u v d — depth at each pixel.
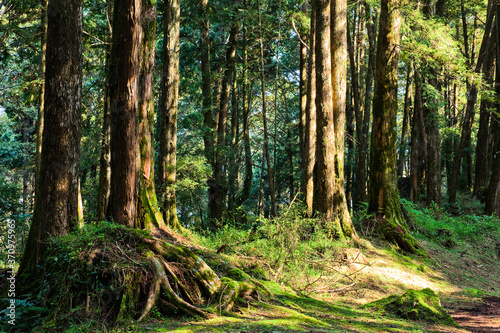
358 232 13.73
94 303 5.97
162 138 13.97
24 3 15.64
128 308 5.88
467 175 33.56
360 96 28.58
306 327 5.67
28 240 7.18
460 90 23.94
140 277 6.18
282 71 31.64
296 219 11.16
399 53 14.84
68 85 7.18
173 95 14.13
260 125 34.75
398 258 12.38
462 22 30.91
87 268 6.16
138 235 6.79
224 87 23.31
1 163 29.94
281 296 7.47
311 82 16.12
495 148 21.80
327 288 9.41
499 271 14.42
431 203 21.53
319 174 12.59
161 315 6.04
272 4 22.11
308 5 22.50
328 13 12.34
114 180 7.94
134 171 7.95
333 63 12.86
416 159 24.70
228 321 5.81
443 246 15.65
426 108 22.62
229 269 7.75
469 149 30.73
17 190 20.58
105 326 5.58
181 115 21.80
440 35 14.68
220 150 21.08
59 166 7.11
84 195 21.25
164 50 14.27
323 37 12.31
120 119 7.84
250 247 10.55
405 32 15.17
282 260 9.80
